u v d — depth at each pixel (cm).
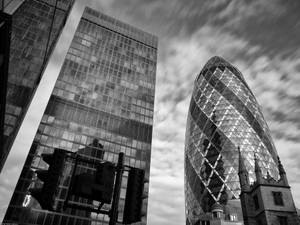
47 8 6328
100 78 8869
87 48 9394
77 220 6047
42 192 611
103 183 661
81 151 7094
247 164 10962
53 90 7806
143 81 9688
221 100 13812
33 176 6109
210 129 13088
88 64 8962
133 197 685
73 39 9356
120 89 9006
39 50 5669
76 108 7812
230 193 10494
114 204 658
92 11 10644
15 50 4866
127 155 7719
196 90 15788
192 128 14388
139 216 674
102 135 7725
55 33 6344
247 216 4491
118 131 8056
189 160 13625
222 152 11881
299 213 4878
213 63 16312
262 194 4303
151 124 8806
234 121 12744
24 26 5469
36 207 5788
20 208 5619
